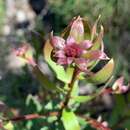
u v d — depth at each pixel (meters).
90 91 0.54
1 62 0.68
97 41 0.30
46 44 0.31
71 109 0.35
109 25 0.56
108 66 0.31
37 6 0.90
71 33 0.30
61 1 0.63
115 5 0.54
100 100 0.56
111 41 0.58
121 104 0.42
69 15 0.61
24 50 0.33
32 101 0.41
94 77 0.32
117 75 0.55
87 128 0.39
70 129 0.34
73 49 0.29
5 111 0.39
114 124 0.42
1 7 0.81
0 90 0.55
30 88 0.55
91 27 0.31
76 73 0.32
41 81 0.32
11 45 0.69
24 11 0.88
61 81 0.34
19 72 0.64
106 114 0.52
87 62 0.30
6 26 0.81
